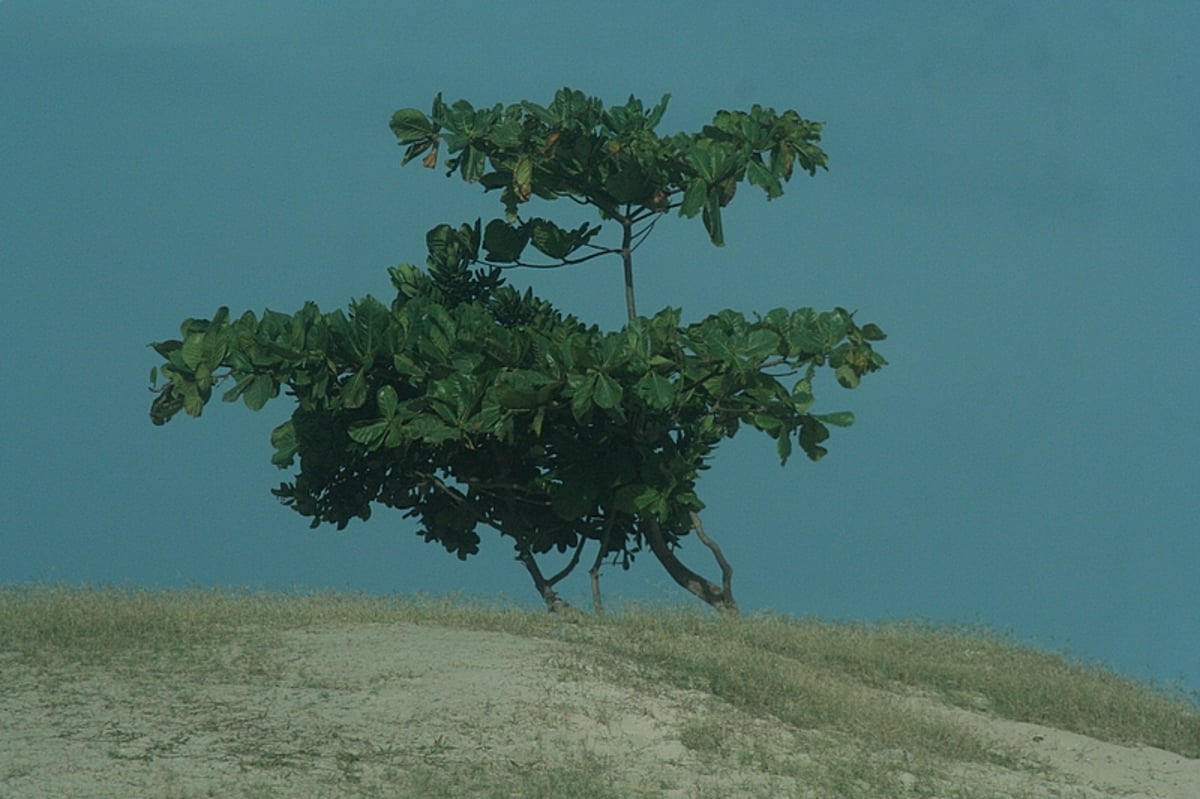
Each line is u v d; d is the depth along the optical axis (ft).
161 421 140.97
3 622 94.99
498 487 146.30
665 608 118.21
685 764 78.18
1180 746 99.19
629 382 133.08
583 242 155.12
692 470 140.05
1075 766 90.07
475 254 158.30
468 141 148.77
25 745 71.56
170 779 68.18
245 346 135.64
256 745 74.13
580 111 147.02
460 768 73.51
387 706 81.46
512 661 90.12
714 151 141.90
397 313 142.31
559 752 77.25
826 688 96.37
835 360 140.36
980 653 123.34
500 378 131.64
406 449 138.31
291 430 146.00
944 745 89.40
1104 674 121.49
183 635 94.48
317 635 96.58
